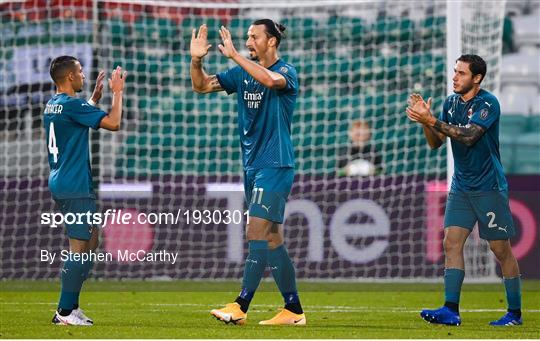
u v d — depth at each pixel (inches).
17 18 2277.3
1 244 1961.1
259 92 1051.3
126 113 2274.9
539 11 2883.9
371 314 1283.2
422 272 1975.9
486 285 1850.4
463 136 1051.9
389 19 2418.8
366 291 1727.4
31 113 2130.9
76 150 1050.7
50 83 2306.8
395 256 1963.6
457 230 1089.4
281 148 1049.5
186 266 1952.5
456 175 1099.9
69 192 1045.2
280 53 2405.3
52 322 1077.1
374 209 1972.2
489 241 1109.1
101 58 2102.6
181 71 2314.2
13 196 1982.0
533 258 1982.0
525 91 2770.7
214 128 2281.0
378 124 2361.0
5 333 968.3
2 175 2292.1
